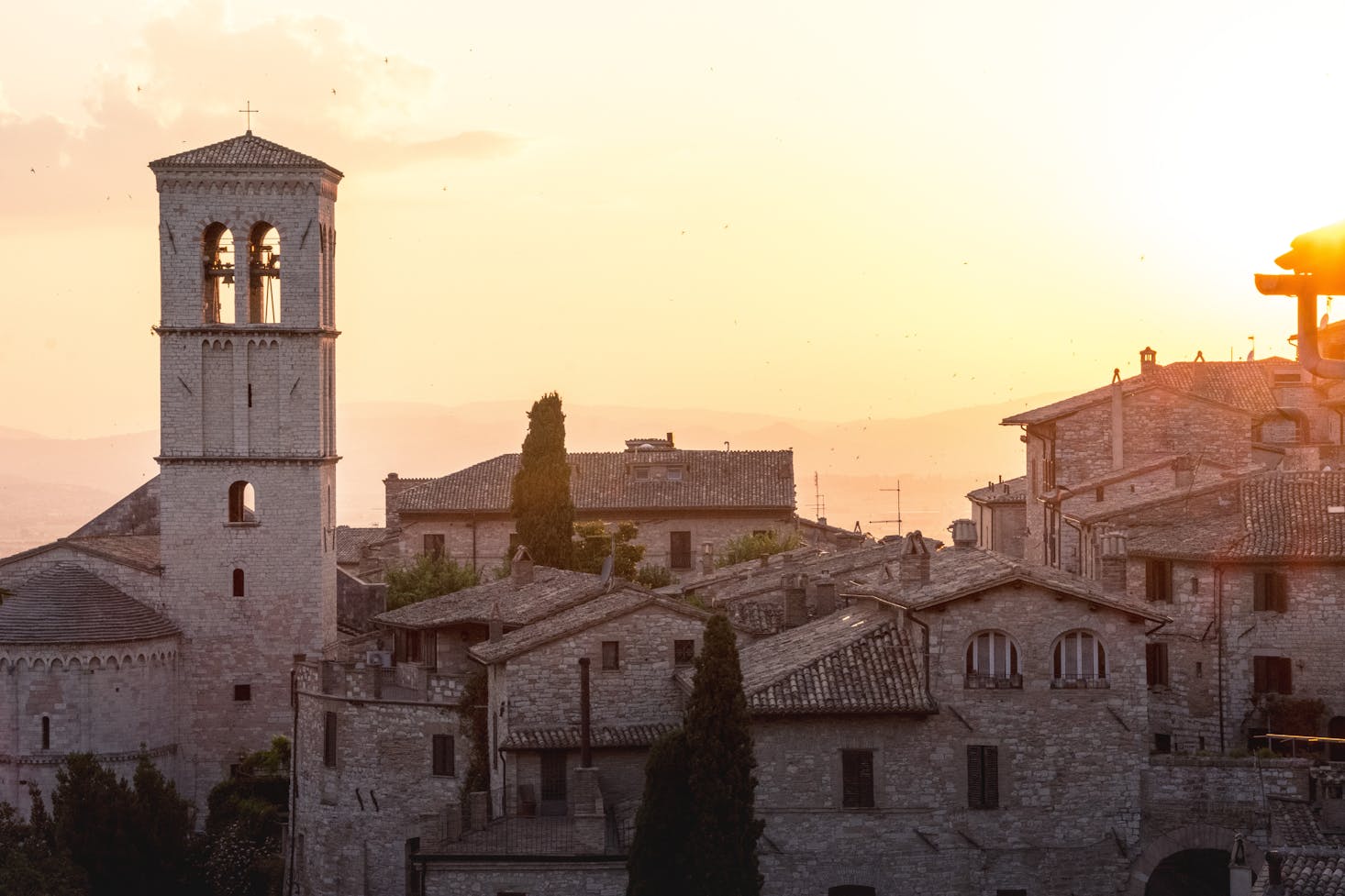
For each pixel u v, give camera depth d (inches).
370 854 3747.5
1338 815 3048.7
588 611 3558.1
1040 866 3080.7
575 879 3122.5
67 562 4943.4
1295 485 3725.4
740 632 3836.1
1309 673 3474.4
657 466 7081.7
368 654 3946.9
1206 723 3550.7
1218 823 3093.0
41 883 3540.8
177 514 4985.2
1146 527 3897.6
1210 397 4763.8
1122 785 3107.8
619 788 3346.5
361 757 3762.3
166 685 4901.6
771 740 3068.4
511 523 6934.1
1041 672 3100.4
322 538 5044.3
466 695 3617.1
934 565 3408.0
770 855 3056.1
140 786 3981.3
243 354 4997.5
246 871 4077.3
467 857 3125.0
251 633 4997.5
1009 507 5664.4
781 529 6978.4
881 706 3048.7
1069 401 4980.3
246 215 4977.9
